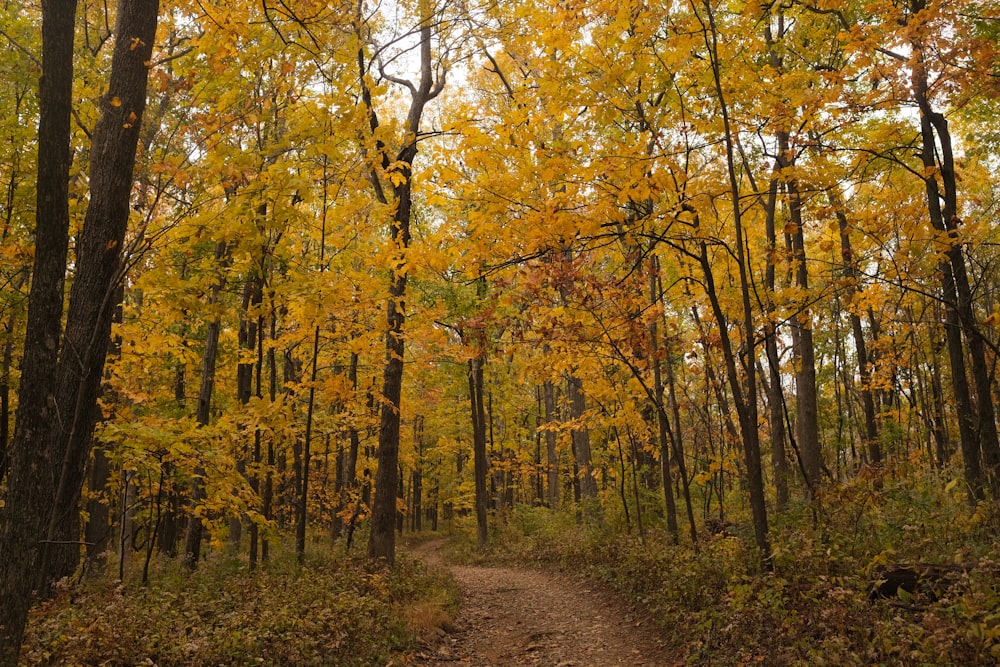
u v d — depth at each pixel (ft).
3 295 28.04
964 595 15.43
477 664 23.48
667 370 38.04
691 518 32.12
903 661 14.34
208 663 17.85
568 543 51.01
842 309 47.09
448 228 24.62
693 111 24.18
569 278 24.64
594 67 22.24
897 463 23.77
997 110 31.73
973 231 26.96
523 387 83.20
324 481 66.74
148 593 24.40
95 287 17.62
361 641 21.77
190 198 20.80
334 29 21.03
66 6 14.20
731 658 18.90
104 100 18.52
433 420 84.12
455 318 32.65
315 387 33.81
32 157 26.96
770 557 21.24
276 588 26.73
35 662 16.31
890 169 31.83
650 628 25.20
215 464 27.25
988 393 28.22
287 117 24.70
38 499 13.12
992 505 22.30
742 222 28.73
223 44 19.02
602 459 62.34
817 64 31.83
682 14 23.73
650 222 24.95
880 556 18.16
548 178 21.77
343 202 30.25
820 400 66.95
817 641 17.20
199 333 45.68
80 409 16.39
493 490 105.91
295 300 26.53
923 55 23.40
